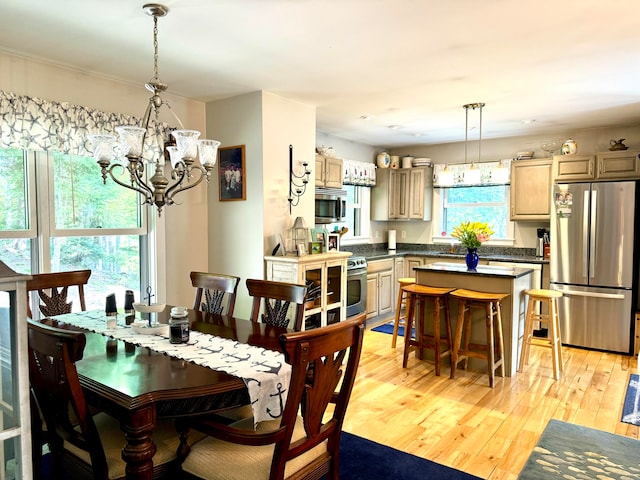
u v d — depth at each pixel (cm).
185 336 216
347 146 631
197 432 195
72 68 328
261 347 209
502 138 614
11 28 258
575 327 484
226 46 287
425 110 459
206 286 305
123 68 329
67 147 315
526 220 564
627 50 292
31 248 317
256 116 397
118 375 171
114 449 173
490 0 223
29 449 128
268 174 403
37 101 298
